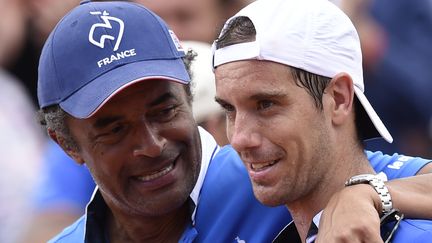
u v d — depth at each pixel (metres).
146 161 10.12
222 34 9.30
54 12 18.45
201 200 10.78
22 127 17.75
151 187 10.23
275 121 9.10
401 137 16.95
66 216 13.87
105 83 10.01
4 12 18.39
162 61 10.18
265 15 9.15
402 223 8.98
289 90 9.09
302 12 9.26
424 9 17.22
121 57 10.12
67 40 10.30
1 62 18.33
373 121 9.39
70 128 10.39
